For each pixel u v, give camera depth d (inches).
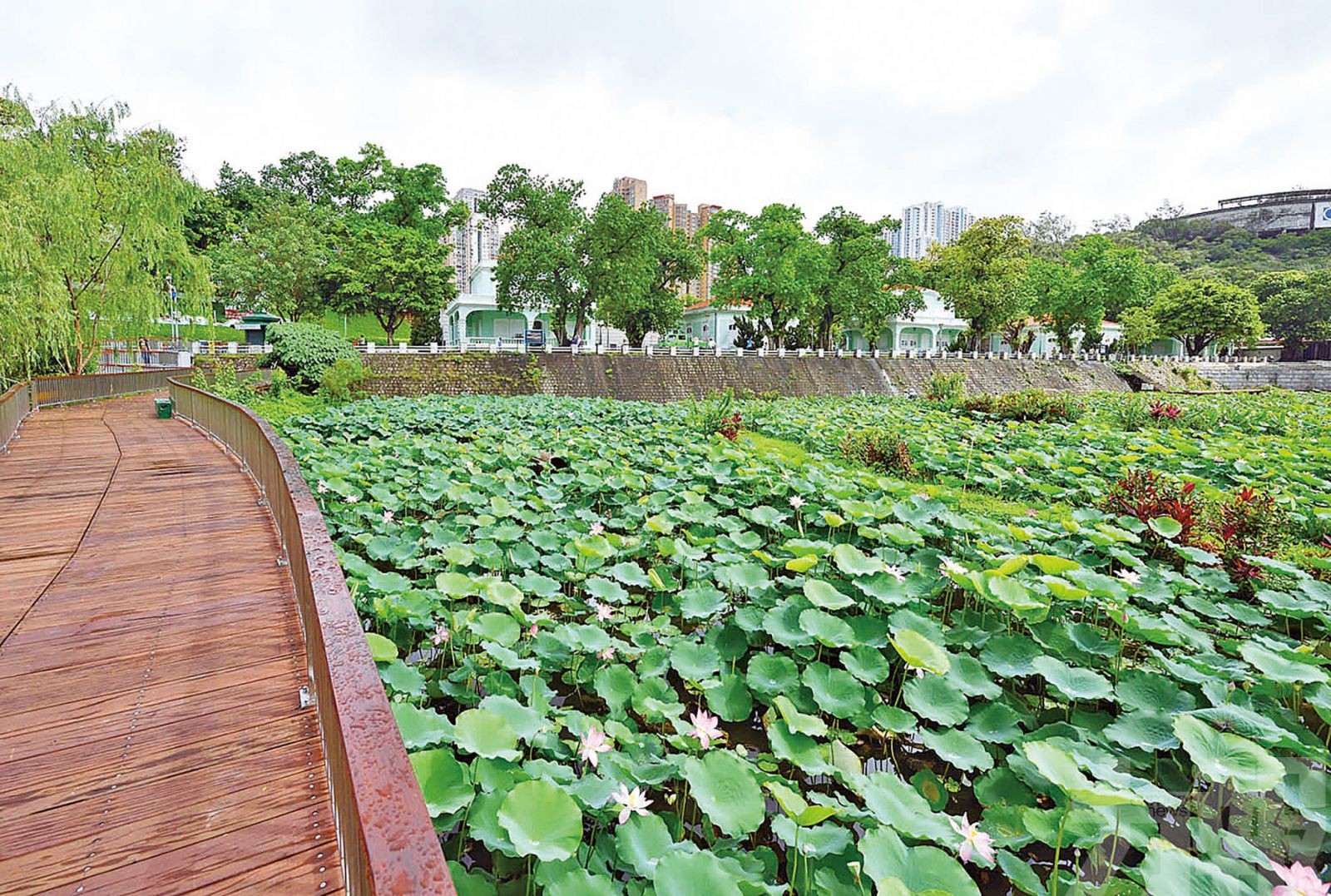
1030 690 133.6
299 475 141.7
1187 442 397.7
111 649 116.1
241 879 67.8
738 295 1330.0
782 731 99.2
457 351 924.0
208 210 1323.8
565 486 269.6
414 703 108.3
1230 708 105.0
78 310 580.1
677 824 93.7
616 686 116.9
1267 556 202.1
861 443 388.2
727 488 272.8
